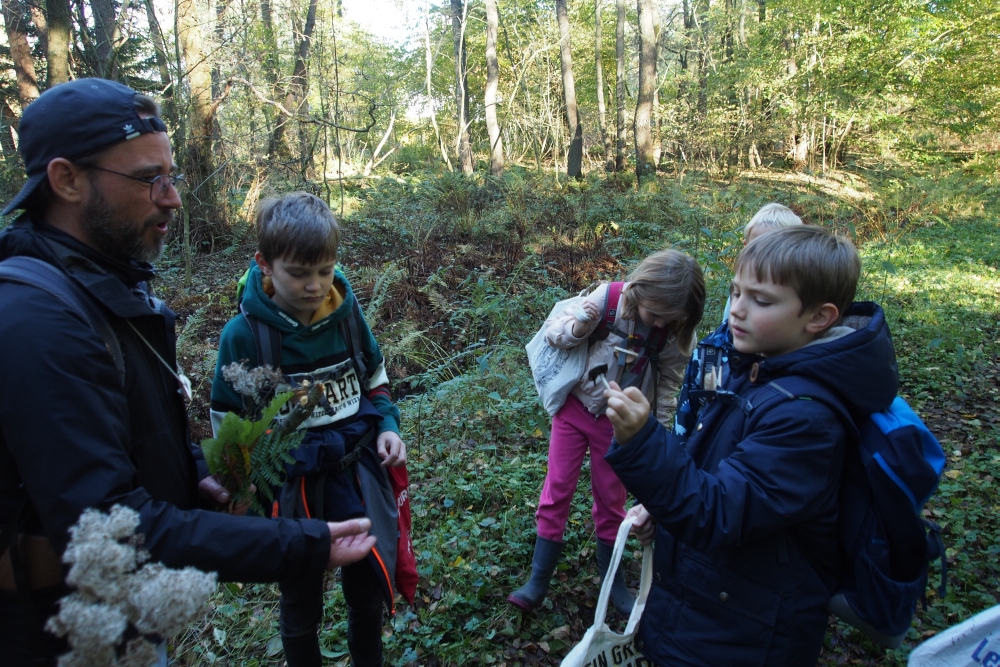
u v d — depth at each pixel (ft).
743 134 66.59
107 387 4.19
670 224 36.22
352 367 6.99
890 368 5.30
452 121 83.82
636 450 5.20
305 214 6.09
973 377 17.98
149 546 4.03
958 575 9.83
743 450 5.32
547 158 89.81
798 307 5.36
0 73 55.31
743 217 33.73
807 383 5.28
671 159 78.95
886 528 5.16
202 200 37.17
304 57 50.93
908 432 5.01
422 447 14.28
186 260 29.55
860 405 5.20
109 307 4.37
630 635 6.03
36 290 4.02
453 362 19.58
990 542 10.63
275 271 6.26
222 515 4.34
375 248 32.53
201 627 8.93
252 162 44.60
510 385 16.48
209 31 36.42
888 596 5.04
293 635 6.91
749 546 5.46
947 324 21.53
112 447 4.05
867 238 38.50
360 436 6.88
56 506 3.81
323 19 53.36
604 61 105.81
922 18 46.78
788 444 5.11
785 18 54.90
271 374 5.65
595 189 43.60
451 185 45.29
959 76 48.91
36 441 3.79
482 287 21.97
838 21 50.14
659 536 6.08
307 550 4.45
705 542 5.20
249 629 8.95
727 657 5.48
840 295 5.35
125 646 4.11
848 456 5.39
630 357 8.63
